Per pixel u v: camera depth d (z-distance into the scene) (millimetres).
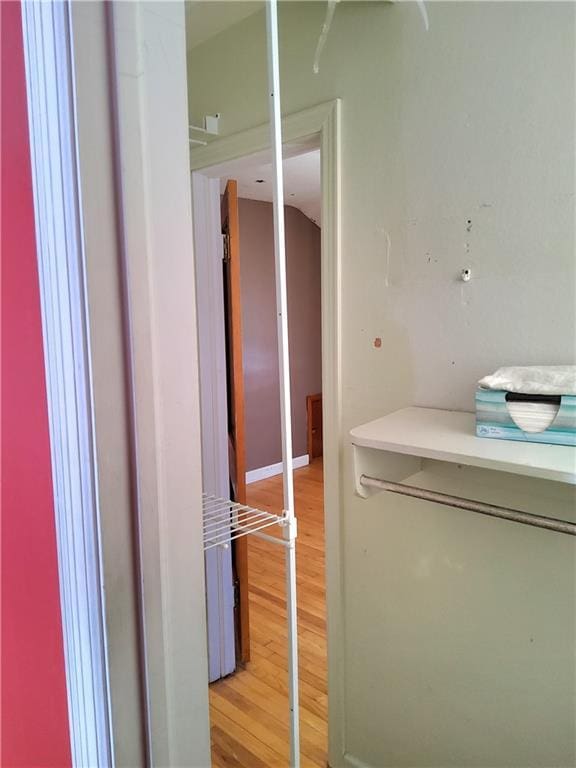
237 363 2225
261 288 4457
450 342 1352
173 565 633
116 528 583
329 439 1633
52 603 704
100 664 600
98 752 624
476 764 1423
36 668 777
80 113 526
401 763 1591
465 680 1422
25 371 679
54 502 644
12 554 796
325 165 1530
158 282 590
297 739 1093
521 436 1053
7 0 622
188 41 1836
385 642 1587
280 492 4297
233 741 1875
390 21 1366
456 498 1129
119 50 545
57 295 570
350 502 1611
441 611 1449
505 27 1186
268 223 4441
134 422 582
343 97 1480
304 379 4961
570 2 1096
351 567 1642
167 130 589
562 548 1224
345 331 1561
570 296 1153
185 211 611
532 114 1167
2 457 777
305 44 1545
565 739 1266
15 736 883
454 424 1222
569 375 1051
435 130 1318
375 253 1468
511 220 1221
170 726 650
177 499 629
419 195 1365
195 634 670
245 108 1741
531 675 1302
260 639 2469
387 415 1430
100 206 544
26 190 621
